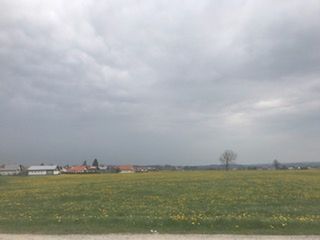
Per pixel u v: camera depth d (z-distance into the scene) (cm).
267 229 1547
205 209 2422
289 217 1897
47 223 1728
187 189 4109
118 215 2186
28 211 2538
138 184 5022
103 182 5725
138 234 1491
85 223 1702
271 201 2917
